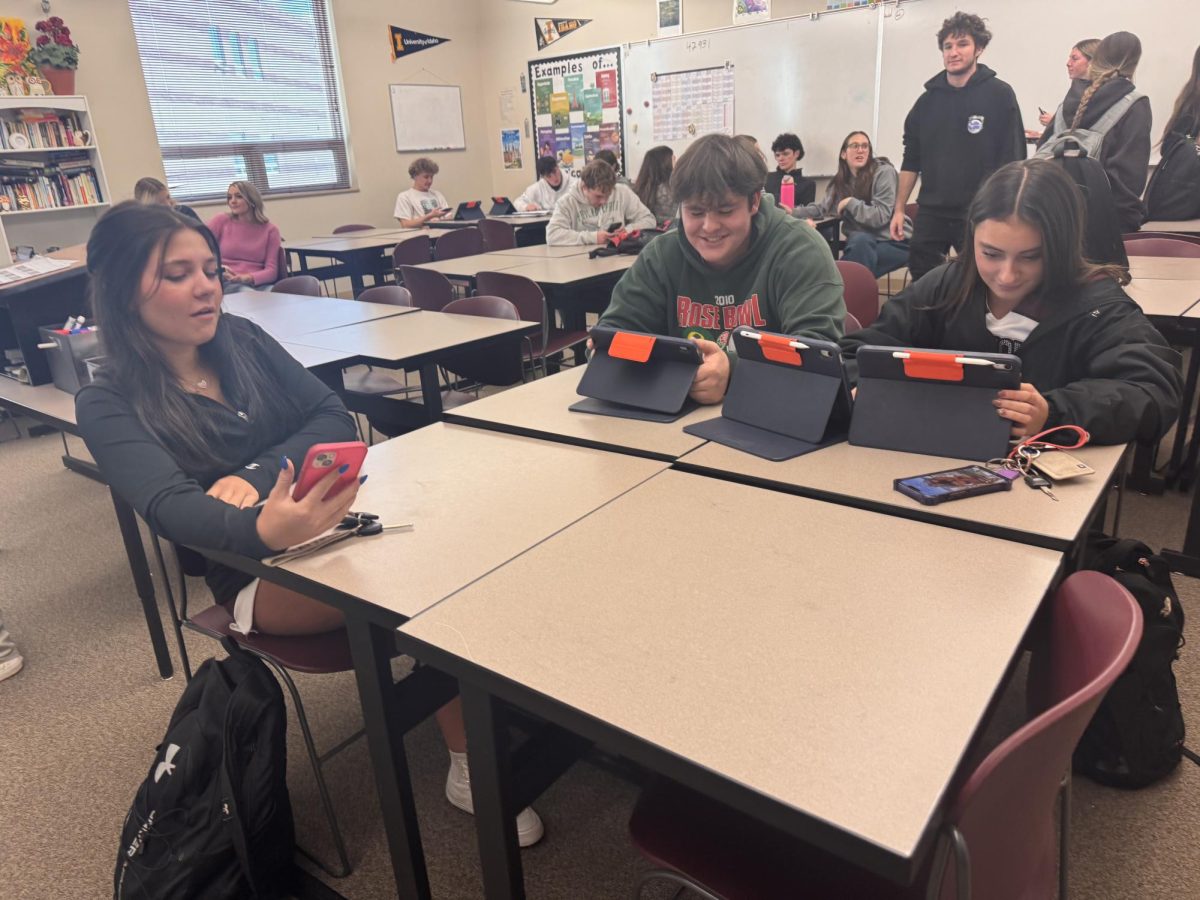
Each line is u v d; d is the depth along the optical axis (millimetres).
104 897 1444
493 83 8289
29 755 1829
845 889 883
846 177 5531
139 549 1993
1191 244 3104
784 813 649
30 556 2828
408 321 2840
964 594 924
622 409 1663
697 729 734
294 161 7129
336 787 1669
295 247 5523
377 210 7754
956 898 685
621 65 7250
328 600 1049
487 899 1047
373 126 7559
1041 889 893
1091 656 827
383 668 1104
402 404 2475
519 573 1033
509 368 2721
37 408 2057
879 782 663
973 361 1248
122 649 2240
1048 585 938
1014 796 728
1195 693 1746
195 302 1387
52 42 5336
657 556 1053
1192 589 2154
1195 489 2174
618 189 4934
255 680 1321
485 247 5656
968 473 1194
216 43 6430
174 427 1393
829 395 1363
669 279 1974
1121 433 1274
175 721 1369
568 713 778
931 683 777
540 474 1366
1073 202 1389
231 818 1258
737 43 6516
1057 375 1498
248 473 1418
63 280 2336
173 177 6391
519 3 7785
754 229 1834
